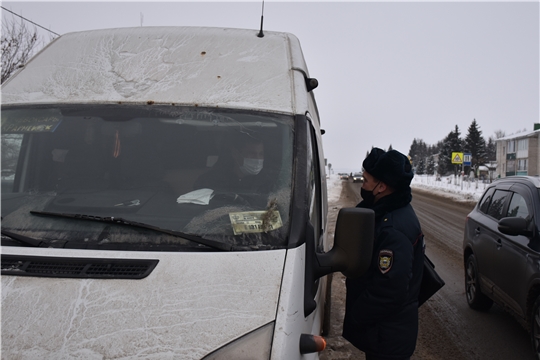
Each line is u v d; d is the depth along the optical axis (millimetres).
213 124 2646
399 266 2805
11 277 1966
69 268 2010
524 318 4672
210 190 2451
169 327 1804
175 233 2141
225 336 1795
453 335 5375
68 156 2613
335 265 2303
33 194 2500
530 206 4965
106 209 2346
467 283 6566
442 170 82625
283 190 2416
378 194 3123
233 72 2908
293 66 2998
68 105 2758
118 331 1787
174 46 3084
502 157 67312
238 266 2033
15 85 2938
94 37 3227
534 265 4457
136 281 1945
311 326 2535
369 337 2986
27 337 1782
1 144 2658
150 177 2521
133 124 2656
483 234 5988
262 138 2600
